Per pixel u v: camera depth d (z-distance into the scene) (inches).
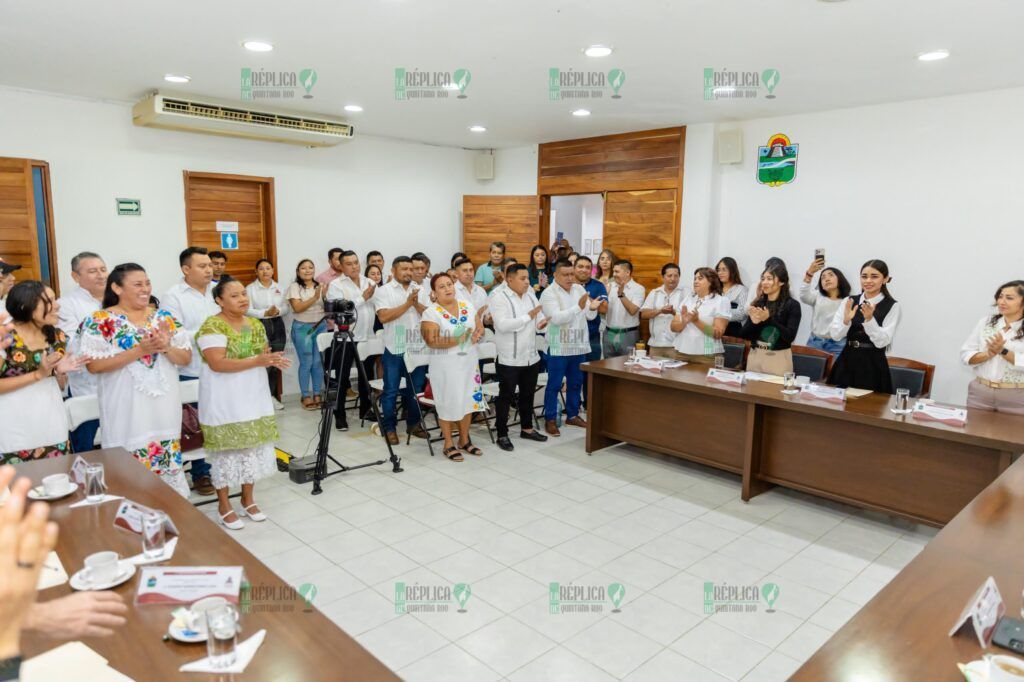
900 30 132.8
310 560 121.9
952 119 191.5
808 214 223.1
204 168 227.6
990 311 189.6
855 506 141.6
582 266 216.2
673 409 170.7
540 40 143.0
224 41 144.9
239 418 128.3
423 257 198.2
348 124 241.1
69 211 199.9
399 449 189.5
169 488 86.6
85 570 62.9
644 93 192.9
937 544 72.8
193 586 59.4
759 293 195.2
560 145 285.3
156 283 220.5
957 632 56.0
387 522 138.9
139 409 117.3
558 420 222.8
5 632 31.2
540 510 145.6
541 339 224.4
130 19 129.9
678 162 246.4
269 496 153.3
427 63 162.4
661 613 104.4
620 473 170.1
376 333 243.0
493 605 106.6
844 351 161.9
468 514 143.3
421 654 93.7
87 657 51.1
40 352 111.8
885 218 206.7
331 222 265.6
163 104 193.6
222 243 238.7
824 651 53.9
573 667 90.9
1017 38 136.9
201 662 50.8
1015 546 72.3
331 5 121.4
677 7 121.0
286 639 54.1
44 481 82.6
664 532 134.5
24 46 148.9
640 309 229.9
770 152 229.5
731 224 242.7
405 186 289.6
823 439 142.7
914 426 121.6
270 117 217.6
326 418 156.3
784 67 162.6
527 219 296.8
